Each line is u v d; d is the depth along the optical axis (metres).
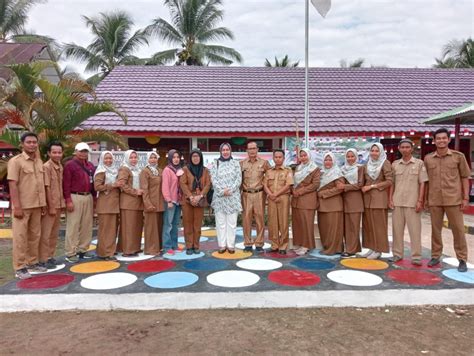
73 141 8.84
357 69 17.73
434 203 5.48
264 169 6.46
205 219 9.23
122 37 28.33
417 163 5.66
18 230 5.10
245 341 3.74
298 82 16.28
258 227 6.48
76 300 4.50
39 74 8.87
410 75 17.28
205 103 14.14
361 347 3.63
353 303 4.62
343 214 6.27
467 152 14.36
